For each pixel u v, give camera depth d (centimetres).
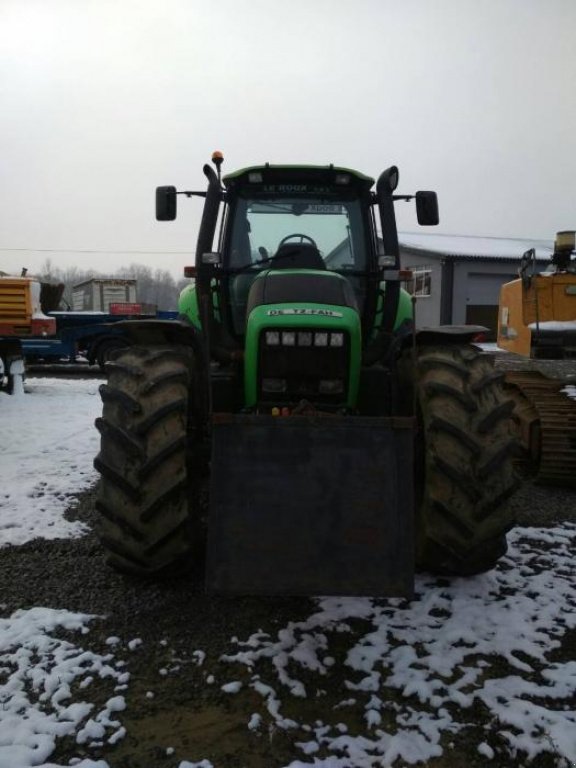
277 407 327
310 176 413
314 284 340
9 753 213
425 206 429
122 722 231
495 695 244
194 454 333
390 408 360
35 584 337
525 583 337
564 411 520
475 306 2572
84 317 1477
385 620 298
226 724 230
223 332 405
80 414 895
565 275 614
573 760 212
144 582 336
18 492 504
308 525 263
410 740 221
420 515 317
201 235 398
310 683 253
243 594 259
